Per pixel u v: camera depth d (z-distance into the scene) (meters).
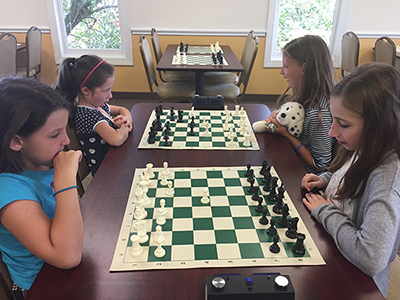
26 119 0.87
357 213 1.00
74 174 0.98
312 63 1.57
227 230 0.98
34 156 0.95
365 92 0.88
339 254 0.91
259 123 1.69
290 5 4.25
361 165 0.93
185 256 0.89
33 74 4.04
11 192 0.88
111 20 4.29
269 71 4.48
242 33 4.27
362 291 0.80
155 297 0.78
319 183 1.22
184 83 3.61
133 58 4.38
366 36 4.24
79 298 0.78
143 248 0.91
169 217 1.03
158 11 4.15
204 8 4.15
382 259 0.82
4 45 3.29
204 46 4.27
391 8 4.10
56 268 0.85
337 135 1.00
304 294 0.79
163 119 1.84
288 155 1.46
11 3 4.06
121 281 0.82
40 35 3.95
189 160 1.40
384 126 0.88
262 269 0.85
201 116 1.90
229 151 1.49
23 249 0.99
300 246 0.91
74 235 0.88
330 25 4.36
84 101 1.66
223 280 0.74
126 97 4.60
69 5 4.20
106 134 1.53
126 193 1.16
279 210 1.07
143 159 1.40
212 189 1.18
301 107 1.61
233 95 3.45
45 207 1.02
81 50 4.44
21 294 1.03
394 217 0.84
